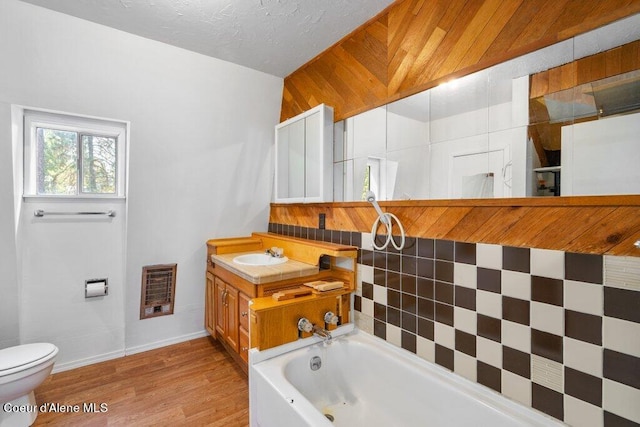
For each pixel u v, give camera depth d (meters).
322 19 2.01
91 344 2.45
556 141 1.21
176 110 2.52
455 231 1.53
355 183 2.16
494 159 1.40
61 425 1.73
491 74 1.41
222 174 2.88
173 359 2.49
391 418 1.71
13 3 1.81
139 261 2.58
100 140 2.41
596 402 1.10
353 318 2.14
